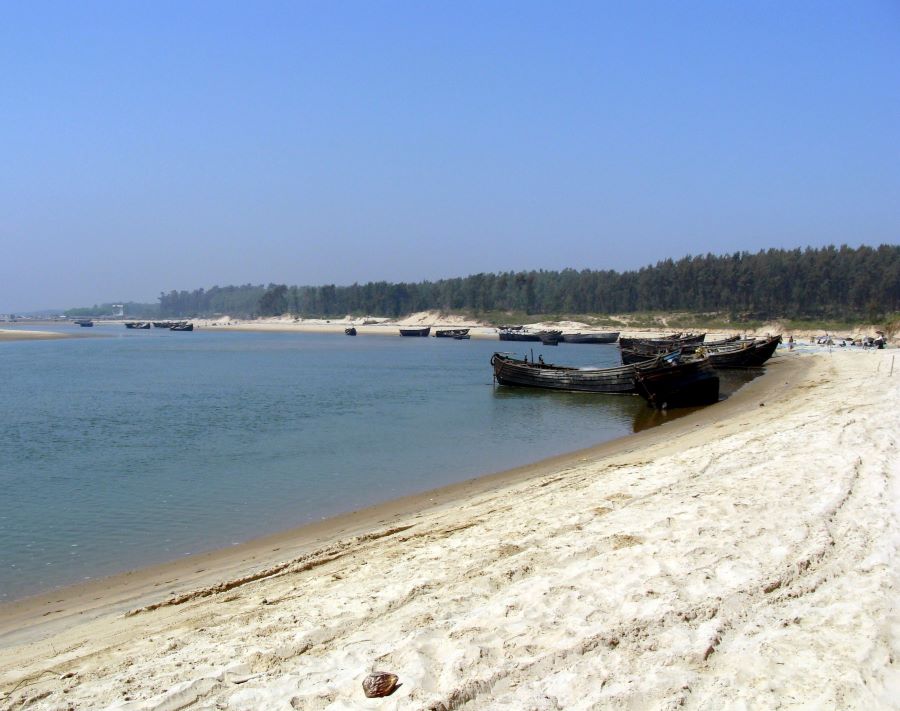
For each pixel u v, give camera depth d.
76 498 22.80
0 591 14.84
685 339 93.06
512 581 11.00
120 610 13.08
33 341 148.38
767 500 14.14
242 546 17.44
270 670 8.69
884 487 14.60
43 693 8.64
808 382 48.78
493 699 7.43
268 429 36.47
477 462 27.84
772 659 7.77
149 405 46.19
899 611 8.72
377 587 11.49
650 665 7.83
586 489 17.62
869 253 159.50
